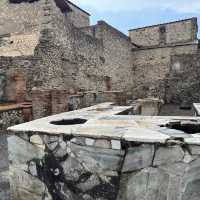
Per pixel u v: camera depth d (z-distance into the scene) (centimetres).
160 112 967
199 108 462
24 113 625
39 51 908
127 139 224
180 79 1484
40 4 1148
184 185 215
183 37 1925
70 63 1105
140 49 1905
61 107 637
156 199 223
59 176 257
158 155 217
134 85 1925
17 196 283
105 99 859
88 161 242
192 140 213
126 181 229
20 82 736
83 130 253
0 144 497
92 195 244
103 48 1434
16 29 1215
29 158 271
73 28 1141
